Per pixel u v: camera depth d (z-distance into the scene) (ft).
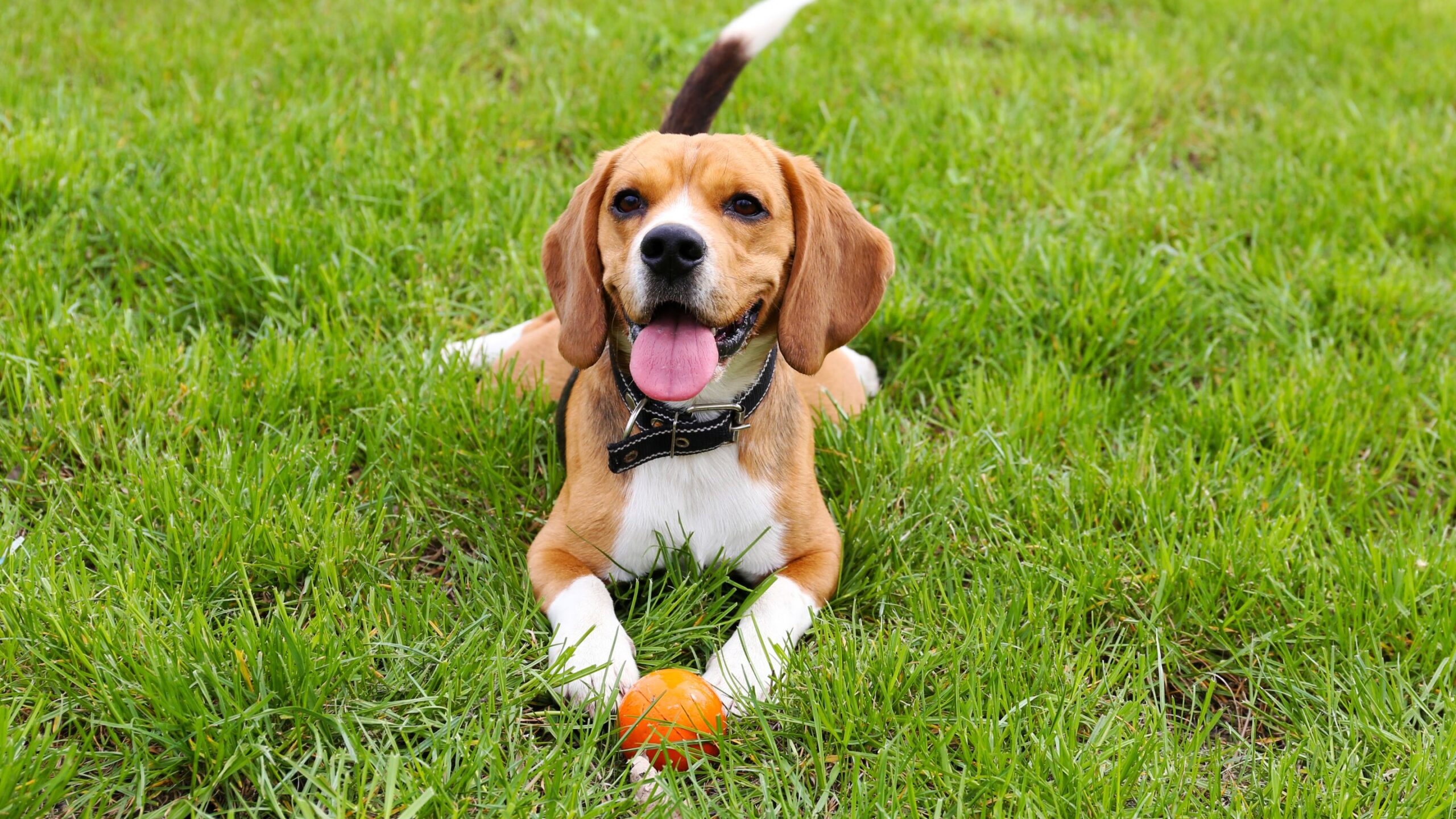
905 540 4.16
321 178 5.20
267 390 4.38
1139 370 4.77
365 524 4.06
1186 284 5.04
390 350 4.62
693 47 6.29
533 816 3.49
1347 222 5.41
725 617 3.98
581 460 4.04
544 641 3.86
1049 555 4.11
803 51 6.49
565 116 5.70
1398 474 4.55
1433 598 4.02
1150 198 5.42
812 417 4.42
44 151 5.02
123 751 3.56
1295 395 4.61
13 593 3.77
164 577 3.89
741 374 3.99
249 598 3.91
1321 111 6.32
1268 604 4.04
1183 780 3.63
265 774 3.50
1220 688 3.91
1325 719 3.80
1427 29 7.93
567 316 4.03
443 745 3.60
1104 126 6.02
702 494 3.98
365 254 4.89
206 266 4.75
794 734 3.69
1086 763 3.62
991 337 4.82
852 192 5.38
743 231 3.89
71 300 4.65
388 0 6.73
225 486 4.07
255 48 6.07
